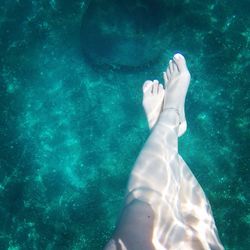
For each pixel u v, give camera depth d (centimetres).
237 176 129
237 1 145
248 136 132
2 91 152
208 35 143
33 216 140
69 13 153
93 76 147
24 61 153
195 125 135
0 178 146
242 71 139
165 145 88
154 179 81
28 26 155
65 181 141
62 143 144
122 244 70
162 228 74
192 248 74
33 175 144
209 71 140
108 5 143
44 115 148
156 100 110
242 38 142
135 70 144
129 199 78
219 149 133
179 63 113
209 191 129
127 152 139
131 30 142
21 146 147
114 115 143
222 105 136
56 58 151
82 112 146
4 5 157
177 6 145
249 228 124
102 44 142
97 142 142
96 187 138
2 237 140
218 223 125
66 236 136
